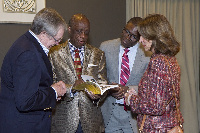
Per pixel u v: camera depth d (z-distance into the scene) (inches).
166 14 156.3
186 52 162.2
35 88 73.2
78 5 140.5
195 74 167.2
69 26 101.7
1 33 126.2
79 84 92.0
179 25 159.2
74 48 102.6
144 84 77.1
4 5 124.4
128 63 109.7
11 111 76.8
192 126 163.2
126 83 108.7
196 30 165.2
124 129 112.0
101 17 146.0
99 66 105.3
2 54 126.7
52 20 75.5
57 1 135.8
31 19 129.6
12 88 77.3
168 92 75.0
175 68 78.2
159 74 74.7
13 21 126.5
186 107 162.6
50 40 77.6
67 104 99.5
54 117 99.7
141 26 79.4
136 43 110.1
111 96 111.2
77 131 101.5
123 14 150.9
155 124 77.8
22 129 76.7
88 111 100.7
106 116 111.4
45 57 79.4
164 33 76.7
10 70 75.3
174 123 77.5
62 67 99.6
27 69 71.9
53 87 82.4
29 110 77.5
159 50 77.3
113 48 112.3
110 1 147.5
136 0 148.8
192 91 164.2
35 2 129.7
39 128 79.7
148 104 75.3
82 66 102.3
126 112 110.7
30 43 76.2
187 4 160.6
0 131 77.7
